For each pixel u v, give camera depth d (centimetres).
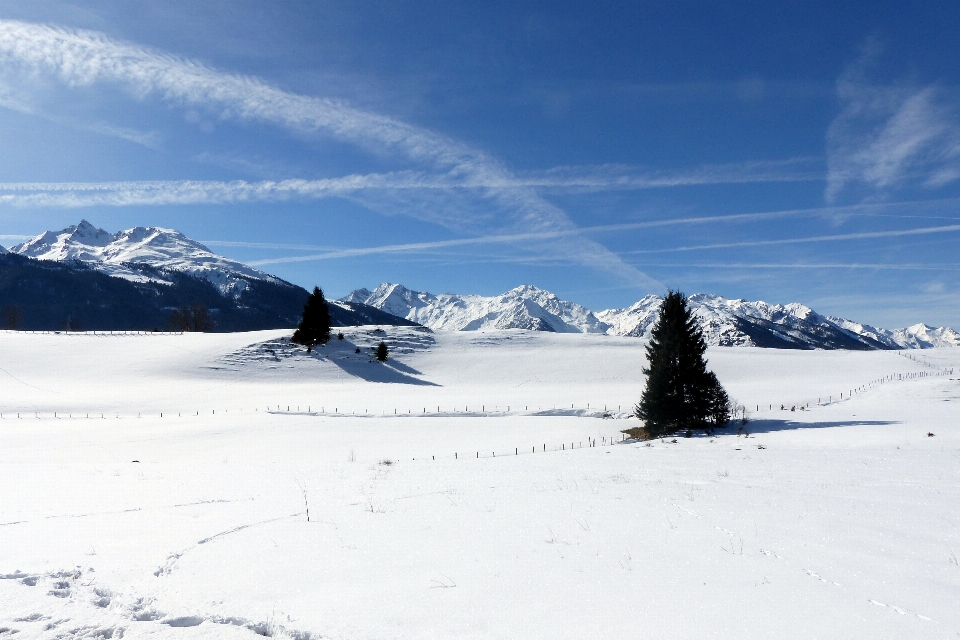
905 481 1355
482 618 600
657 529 962
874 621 575
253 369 7756
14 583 704
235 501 1302
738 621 579
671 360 3688
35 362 7369
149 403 5438
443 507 1184
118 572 763
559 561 791
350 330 10125
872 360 8269
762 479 1470
